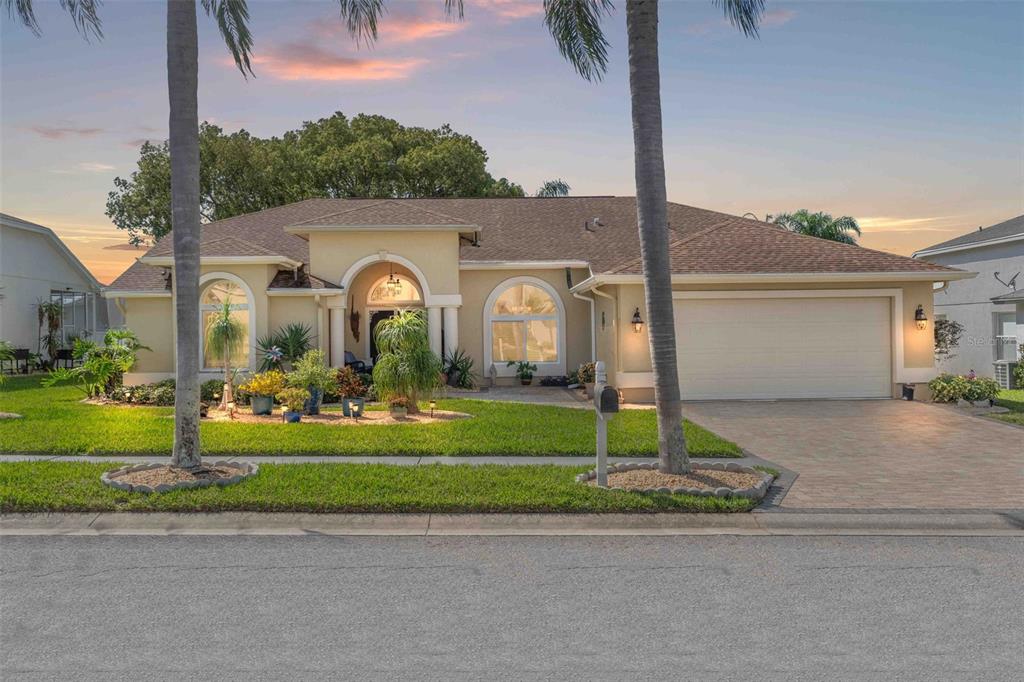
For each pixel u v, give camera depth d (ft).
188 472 30.30
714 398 58.90
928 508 27.07
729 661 14.99
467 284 73.87
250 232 80.94
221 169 118.73
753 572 20.62
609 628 16.66
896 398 59.11
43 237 104.17
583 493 27.71
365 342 76.95
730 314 58.95
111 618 17.16
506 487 28.78
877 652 15.39
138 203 123.44
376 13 34.94
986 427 46.16
